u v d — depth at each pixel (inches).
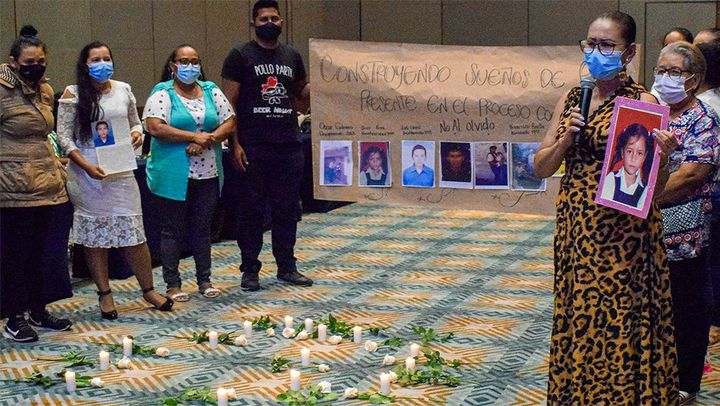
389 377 178.9
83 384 187.2
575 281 135.0
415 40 583.5
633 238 133.0
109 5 436.8
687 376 168.7
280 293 267.3
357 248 332.8
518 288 267.7
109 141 235.3
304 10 563.2
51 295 253.0
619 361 133.4
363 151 242.5
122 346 214.1
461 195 233.5
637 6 537.3
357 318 237.8
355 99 242.4
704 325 167.5
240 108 265.9
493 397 176.2
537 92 222.1
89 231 237.9
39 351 214.1
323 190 247.1
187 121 254.2
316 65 244.4
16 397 182.2
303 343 215.8
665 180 133.0
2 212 216.7
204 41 489.7
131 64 449.7
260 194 268.5
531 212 226.5
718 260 199.5
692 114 158.9
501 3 568.1
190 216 268.1
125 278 289.7
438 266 300.4
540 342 212.7
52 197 221.0
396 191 241.4
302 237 355.9
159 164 256.5
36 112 216.2
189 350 212.1
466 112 230.1
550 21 559.5
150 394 182.5
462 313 240.5
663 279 135.7
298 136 273.0
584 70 217.6
